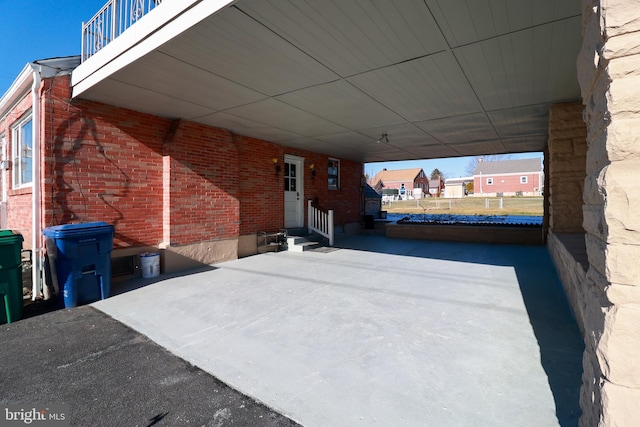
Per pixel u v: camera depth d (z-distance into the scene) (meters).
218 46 3.46
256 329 3.27
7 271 3.48
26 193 5.77
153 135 5.82
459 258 7.11
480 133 7.66
